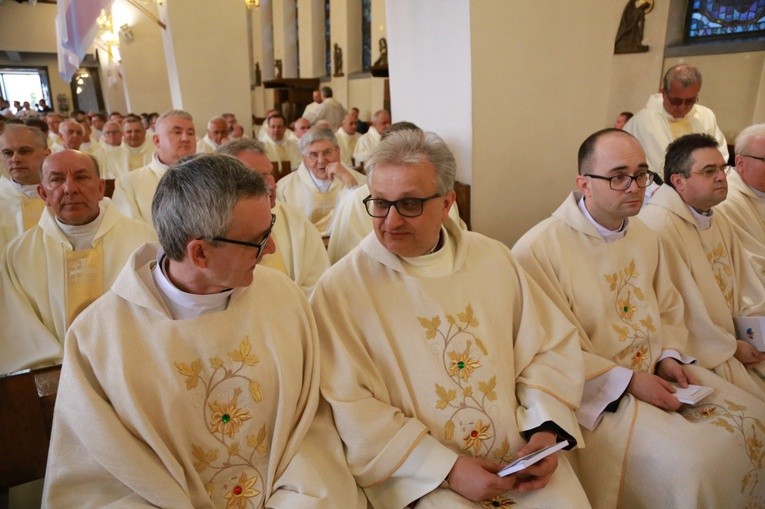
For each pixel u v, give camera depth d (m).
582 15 3.65
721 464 1.68
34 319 2.29
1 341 2.27
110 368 1.32
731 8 6.86
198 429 1.39
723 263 2.52
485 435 1.63
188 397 1.37
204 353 1.40
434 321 1.68
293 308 1.57
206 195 1.21
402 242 1.62
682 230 2.41
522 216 3.94
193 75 8.05
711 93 7.07
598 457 1.88
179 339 1.38
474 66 3.46
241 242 1.25
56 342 2.28
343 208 3.37
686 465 1.67
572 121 3.88
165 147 3.76
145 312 1.38
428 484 1.49
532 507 1.50
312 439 1.54
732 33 6.89
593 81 3.85
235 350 1.43
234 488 1.42
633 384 1.95
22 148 3.14
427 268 1.75
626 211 2.04
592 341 2.15
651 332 2.15
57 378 1.67
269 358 1.47
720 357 2.28
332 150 3.89
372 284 1.72
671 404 1.88
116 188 3.79
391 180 1.56
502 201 3.84
